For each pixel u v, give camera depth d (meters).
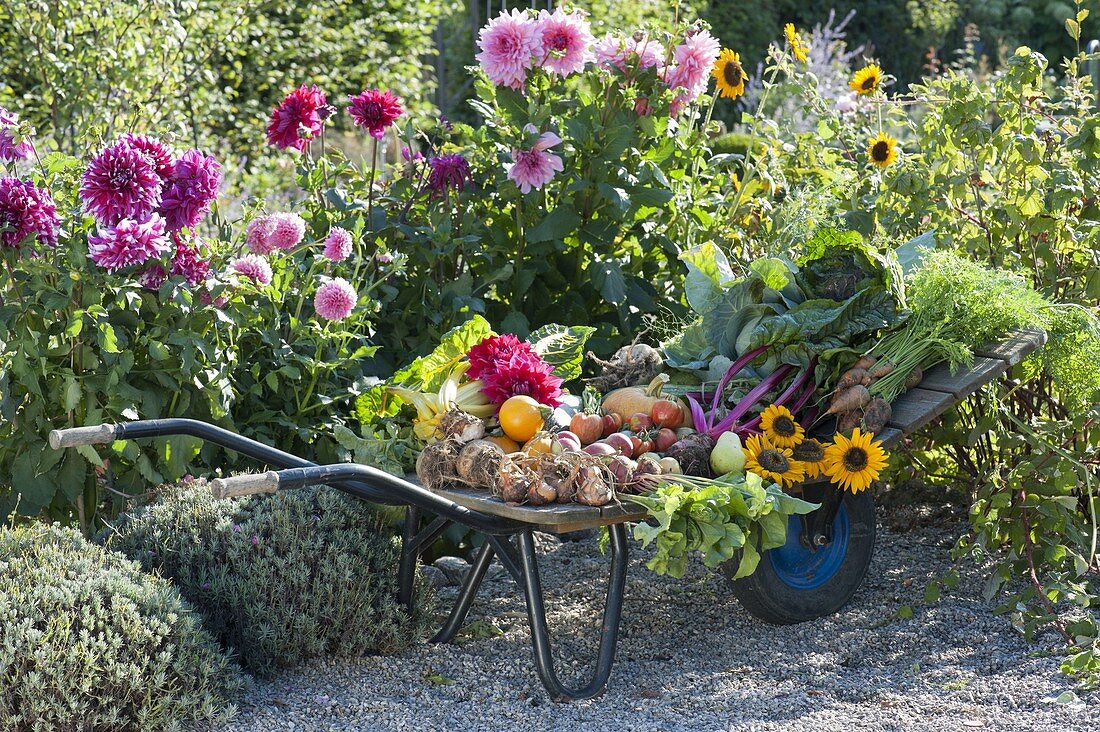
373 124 4.44
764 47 14.23
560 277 4.56
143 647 2.67
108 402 3.56
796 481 3.01
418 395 3.29
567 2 4.77
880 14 16.11
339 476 2.52
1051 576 3.42
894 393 3.22
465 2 13.40
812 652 3.27
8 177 3.37
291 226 3.73
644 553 4.16
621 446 2.98
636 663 3.24
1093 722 2.73
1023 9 17.17
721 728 2.78
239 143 8.90
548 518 2.73
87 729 2.56
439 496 2.85
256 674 3.08
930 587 3.52
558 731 2.80
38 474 3.56
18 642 2.53
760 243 4.72
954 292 3.29
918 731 2.73
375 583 3.27
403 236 4.38
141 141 3.43
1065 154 4.01
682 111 4.96
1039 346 3.37
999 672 3.09
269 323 3.83
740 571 2.93
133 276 3.51
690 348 3.48
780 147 5.27
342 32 9.63
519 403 3.04
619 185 4.37
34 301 3.44
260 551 3.14
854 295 3.23
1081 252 3.88
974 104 3.90
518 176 4.16
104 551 2.93
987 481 3.62
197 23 7.36
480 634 3.45
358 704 2.94
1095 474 3.87
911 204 4.06
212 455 3.82
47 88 6.29
